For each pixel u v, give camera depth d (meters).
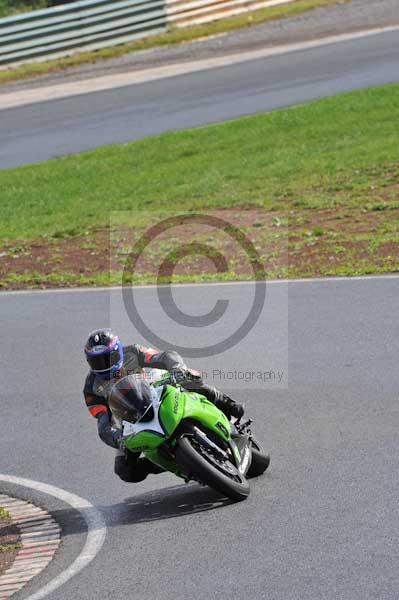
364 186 77.00
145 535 27.56
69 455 35.22
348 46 122.12
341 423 34.59
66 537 28.53
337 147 88.50
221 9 142.75
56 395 41.62
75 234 75.25
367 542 25.17
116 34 135.50
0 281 64.06
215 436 29.00
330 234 65.81
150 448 27.75
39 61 132.50
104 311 54.12
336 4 142.75
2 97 121.12
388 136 89.19
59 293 59.66
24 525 29.84
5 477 33.78
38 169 94.44
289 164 85.44
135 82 120.00
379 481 29.27
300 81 110.06
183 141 95.94
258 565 24.59
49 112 112.19
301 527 26.58
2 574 26.41
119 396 28.22
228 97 108.25
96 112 109.69
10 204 85.50
